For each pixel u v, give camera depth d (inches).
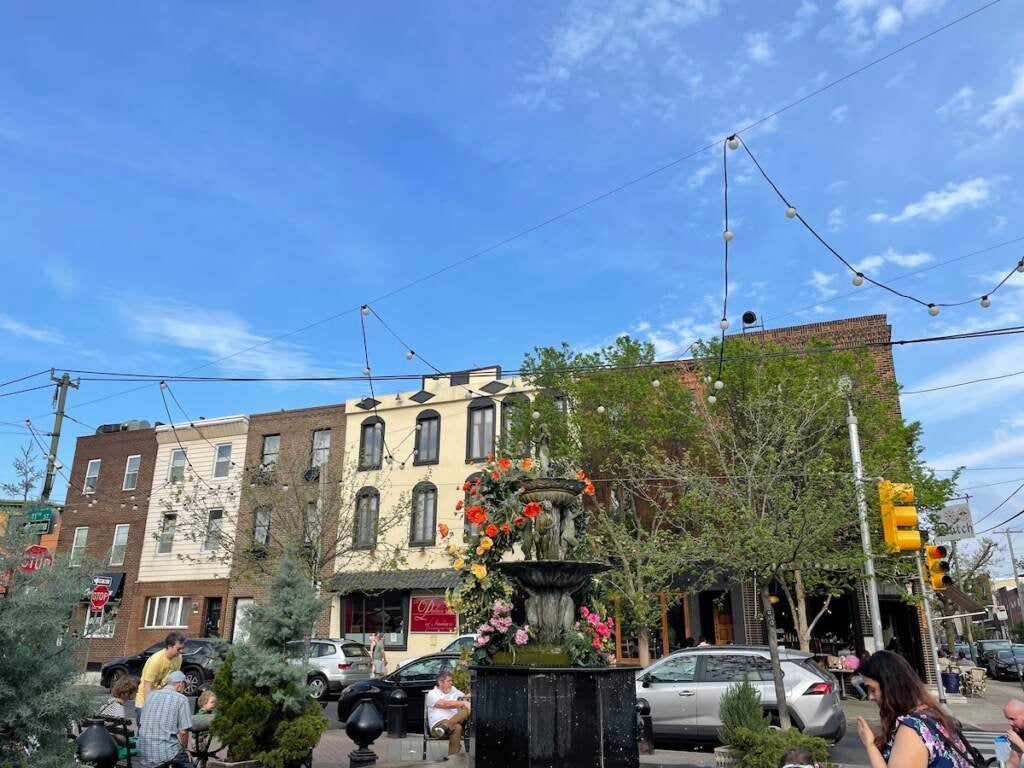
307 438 1259.2
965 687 882.8
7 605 219.0
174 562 1275.8
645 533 755.4
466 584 328.8
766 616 420.8
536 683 279.0
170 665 395.2
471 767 293.4
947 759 132.0
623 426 852.6
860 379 753.0
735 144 370.3
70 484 1418.6
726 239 408.2
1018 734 230.8
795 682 463.8
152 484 1344.7
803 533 428.5
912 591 852.6
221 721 342.0
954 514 705.0
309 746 346.0
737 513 508.1
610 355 883.4
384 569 1113.4
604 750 272.7
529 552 330.6
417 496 1158.3
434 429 1181.7
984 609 890.1
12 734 215.2
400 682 586.2
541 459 344.5
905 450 727.7
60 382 960.3
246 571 1042.7
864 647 861.8
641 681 500.7
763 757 314.8
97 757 244.7
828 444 693.3
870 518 646.5
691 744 492.4
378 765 366.6
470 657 318.3
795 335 966.4
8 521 236.4
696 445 778.2
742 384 717.9
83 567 245.4
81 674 233.5
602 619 332.5
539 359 911.0
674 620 952.3
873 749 144.9
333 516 1083.9
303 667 352.8
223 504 1251.2
